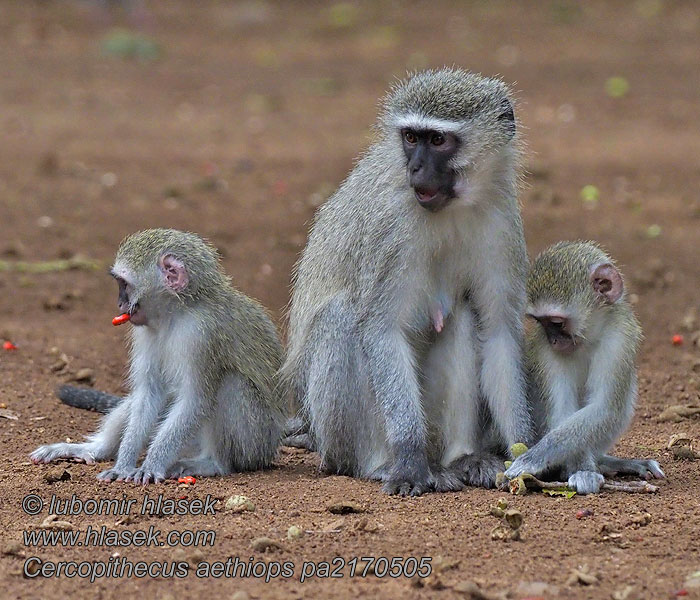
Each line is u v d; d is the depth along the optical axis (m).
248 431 12.05
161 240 11.94
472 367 11.88
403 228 11.38
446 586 8.57
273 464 12.55
